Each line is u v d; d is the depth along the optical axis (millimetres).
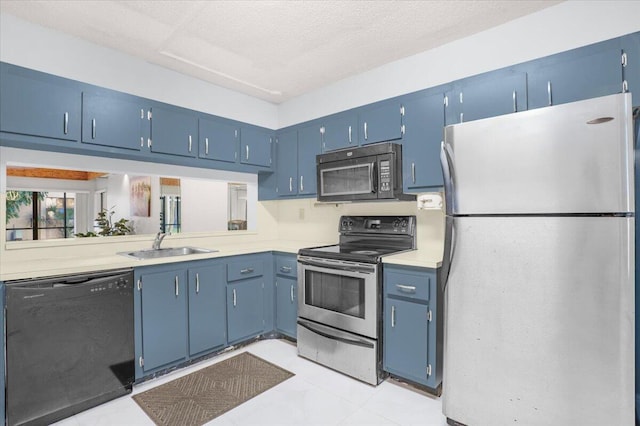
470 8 1968
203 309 2506
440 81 2410
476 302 1624
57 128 2076
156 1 1868
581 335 1383
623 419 1316
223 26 2123
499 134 1557
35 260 2135
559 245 1423
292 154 3268
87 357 1919
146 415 1875
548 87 1883
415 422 1816
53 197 4152
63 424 1792
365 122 2693
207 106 2977
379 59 2613
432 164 2322
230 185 4074
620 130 1300
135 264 2127
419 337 2072
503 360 1557
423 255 2283
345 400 2029
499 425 1572
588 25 1852
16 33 2025
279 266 2975
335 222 3240
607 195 1324
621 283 1308
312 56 2547
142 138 2465
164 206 4012
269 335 3059
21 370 1702
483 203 1598
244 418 1853
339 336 2379
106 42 2318
